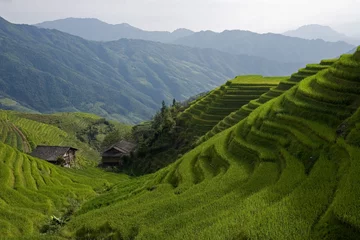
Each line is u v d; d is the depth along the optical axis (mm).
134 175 93438
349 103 37656
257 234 21000
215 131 71125
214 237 22359
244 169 38500
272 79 108938
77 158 107812
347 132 31484
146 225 29312
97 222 32719
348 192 21812
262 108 54969
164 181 46688
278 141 39938
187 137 90938
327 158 30484
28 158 74625
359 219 19109
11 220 43750
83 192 61156
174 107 136750
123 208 36438
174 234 25469
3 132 128750
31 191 55281
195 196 32969
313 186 26031
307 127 37688
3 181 56688
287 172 31156
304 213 22531
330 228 19766
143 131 134125
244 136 47406
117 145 111312
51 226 40156
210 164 45875
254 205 25688
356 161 25734
